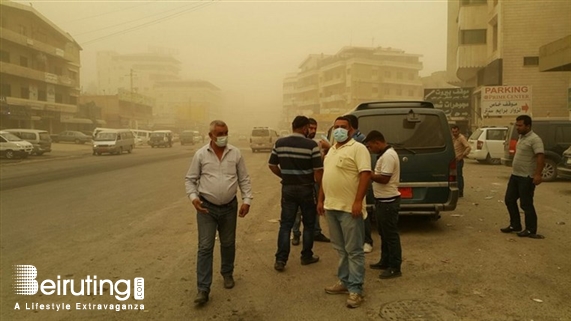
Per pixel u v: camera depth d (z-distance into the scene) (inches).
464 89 1325.0
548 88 1074.1
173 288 191.0
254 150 1362.0
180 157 1136.2
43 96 2034.9
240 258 234.1
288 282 195.9
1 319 161.9
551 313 156.8
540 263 213.0
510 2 1092.5
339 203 171.0
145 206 402.3
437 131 274.7
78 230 304.7
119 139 1289.4
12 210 382.6
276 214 359.6
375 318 156.2
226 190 180.1
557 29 1071.6
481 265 211.9
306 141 213.0
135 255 242.5
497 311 159.2
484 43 1291.8
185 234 291.6
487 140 785.6
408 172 271.9
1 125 1747.0
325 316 159.2
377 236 279.4
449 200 271.0
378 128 276.7
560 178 550.9
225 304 172.2
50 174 701.9
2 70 1710.1
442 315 156.8
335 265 219.0
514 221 275.4
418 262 218.7
